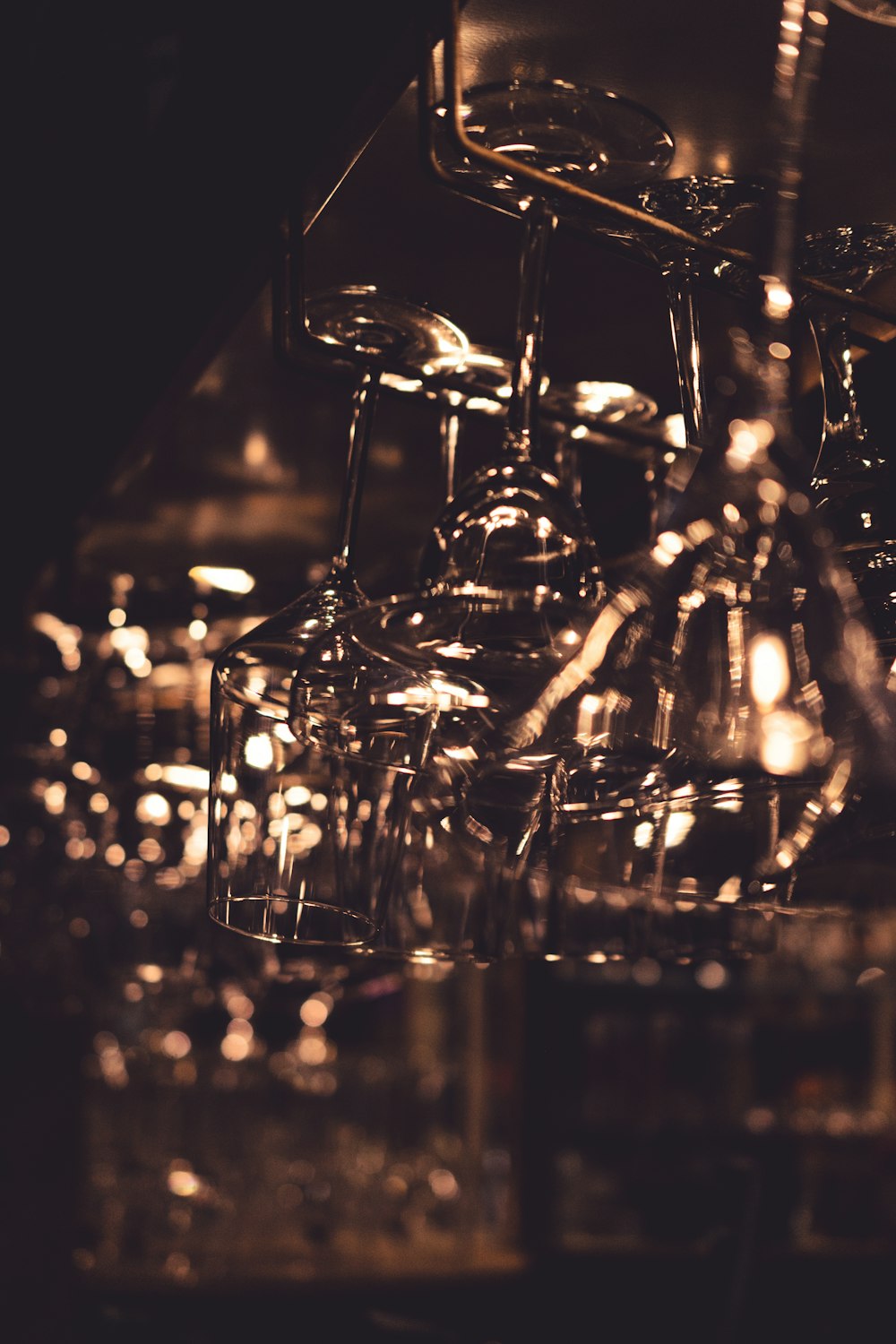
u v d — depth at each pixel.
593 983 3.85
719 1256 2.18
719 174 1.06
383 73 0.97
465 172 0.95
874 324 1.13
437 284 1.16
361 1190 3.01
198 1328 2.25
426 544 0.97
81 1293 2.38
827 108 1.00
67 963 1.87
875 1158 3.69
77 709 1.79
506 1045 3.43
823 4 0.93
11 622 1.75
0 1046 2.31
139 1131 2.92
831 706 0.80
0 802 1.81
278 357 1.07
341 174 1.04
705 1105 3.84
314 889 0.98
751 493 0.82
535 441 0.96
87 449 1.39
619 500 1.38
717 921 1.16
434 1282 2.77
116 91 1.21
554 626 0.90
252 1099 3.04
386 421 1.33
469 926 1.09
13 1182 2.28
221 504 1.51
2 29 1.22
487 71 0.99
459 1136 3.38
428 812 1.04
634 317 1.19
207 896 0.99
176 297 1.19
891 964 3.42
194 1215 2.79
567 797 0.92
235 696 0.99
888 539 0.95
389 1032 3.83
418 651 0.91
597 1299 3.01
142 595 1.73
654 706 0.83
